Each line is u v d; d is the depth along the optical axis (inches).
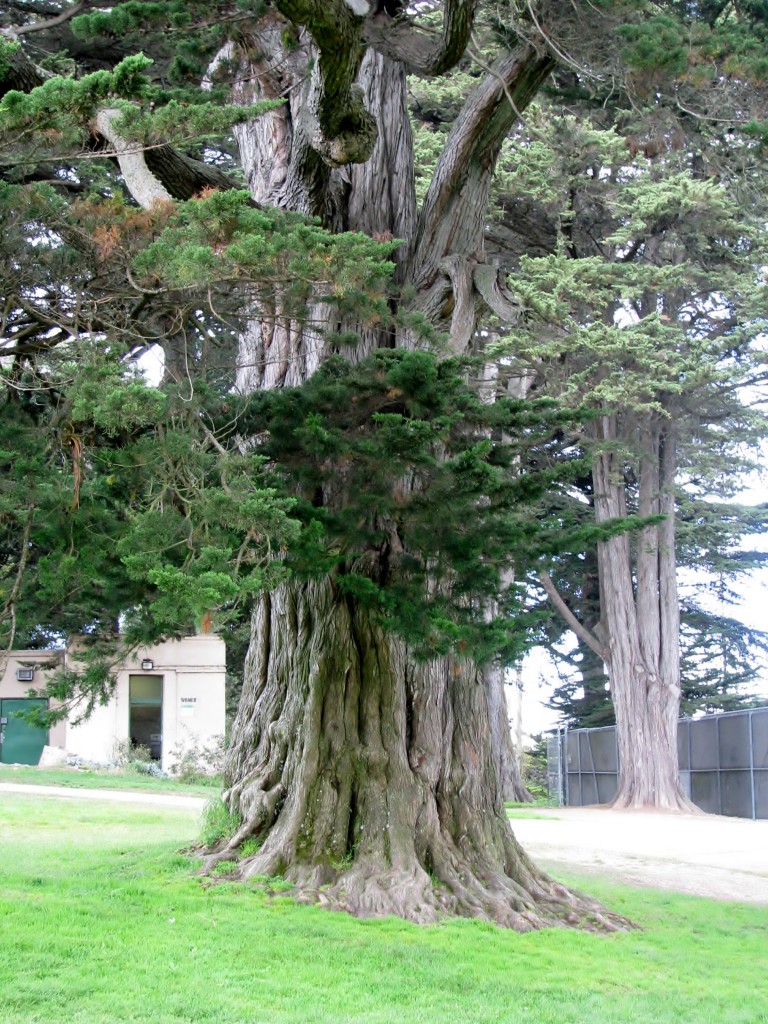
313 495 394.0
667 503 1258.6
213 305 364.5
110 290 347.3
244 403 359.3
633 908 469.1
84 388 288.2
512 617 374.6
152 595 366.3
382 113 514.3
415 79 962.1
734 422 1216.2
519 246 1137.4
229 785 463.5
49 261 340.2
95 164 444.8
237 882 408.5
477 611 372.5
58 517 337.4
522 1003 306.5
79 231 329.7
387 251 324.5
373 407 371.2
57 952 312.5
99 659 389.4
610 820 974.4
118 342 324.2
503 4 461.7
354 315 369.1
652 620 1242.0
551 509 1267.2
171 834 570.6
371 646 446.6
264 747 454.9
